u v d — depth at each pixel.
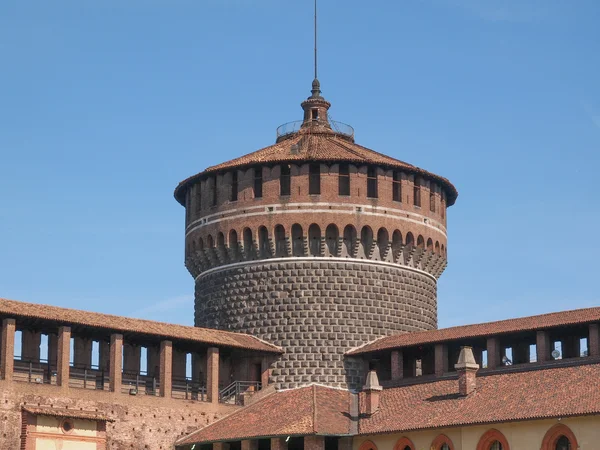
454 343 104.38
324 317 111.25
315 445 98.69
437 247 117.12
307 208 111.62
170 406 104.19
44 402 96.56
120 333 102.31
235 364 112.81
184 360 111.38
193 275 120.62
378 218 112.44
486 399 96.00
